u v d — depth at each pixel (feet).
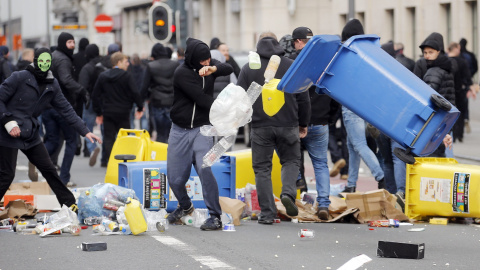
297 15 292.61
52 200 77.05
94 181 102.27
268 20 294.66
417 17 213.25
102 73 109.40
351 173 83.71
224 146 64.64
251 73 69.00
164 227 65.62
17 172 112.88
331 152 103.71
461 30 197.06
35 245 60.08
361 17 243.19
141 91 113.70
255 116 68.59
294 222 71.20
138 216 63.82
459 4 197.36
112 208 68.80
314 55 61.93
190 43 64.75
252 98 66.44
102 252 57.11
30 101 68.39
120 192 69.41
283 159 69.26
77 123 70.85
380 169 81.15
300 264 52.90
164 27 157.99
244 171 74.69
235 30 319.06
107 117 109.50
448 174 70.18
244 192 73.97
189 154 66.18
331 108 72.90
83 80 114.32
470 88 147.23
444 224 70.28
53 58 96.12
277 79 68.49
